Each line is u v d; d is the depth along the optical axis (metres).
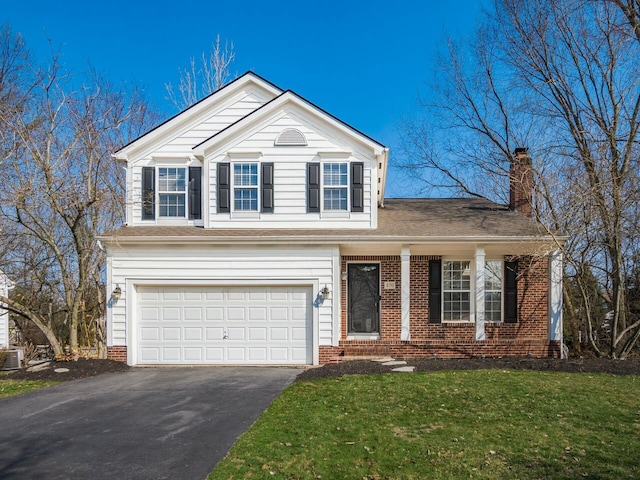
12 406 8.69
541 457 5.69
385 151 13.90
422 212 16.12
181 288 13.04
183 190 14.56
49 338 13.40
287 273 12.95
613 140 14.75
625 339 16.38
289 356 12.91
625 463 5.50
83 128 14.99
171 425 7.34
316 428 6.88
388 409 7.82
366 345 13.18
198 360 12.92
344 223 13.85
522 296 14.68
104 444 6.52
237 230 13.61
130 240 12.72
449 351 13.13
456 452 5.87
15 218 13.80
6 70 17.34
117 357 12.80
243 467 5.51
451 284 14.91
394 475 5.23
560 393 8.77
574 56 18.25
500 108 24.86
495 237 13.09
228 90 15.10
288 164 13.95
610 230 13.99
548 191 14.55
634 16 15.49
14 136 13.98
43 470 5.64
